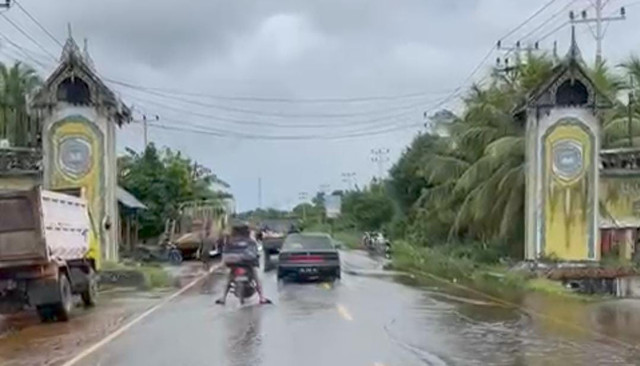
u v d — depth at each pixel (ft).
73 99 100.58
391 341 50.06
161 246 160.15
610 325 57.62
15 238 60.44
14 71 156.87
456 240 139.23
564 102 97.76
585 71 96.99
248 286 76.28
